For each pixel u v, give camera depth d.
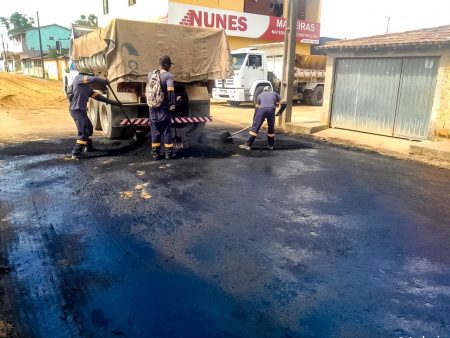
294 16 11.20
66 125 11.72
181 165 7.23
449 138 9.28
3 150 8.16
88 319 2.88
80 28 13.45
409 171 7.35
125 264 3.64
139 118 8.38
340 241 4.22
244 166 7.32
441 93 9.27
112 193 5.58
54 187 5.80
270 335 2.74
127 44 7.71
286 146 9.43
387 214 5.06
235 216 4.84
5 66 72.56
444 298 3.22
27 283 3.31
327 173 7.03
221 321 2.88
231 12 22.09
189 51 8.45
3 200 5.23
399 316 2.98
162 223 4.57
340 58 11.53
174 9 20.12
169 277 3.44
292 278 3.47
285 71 11.73
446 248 4.12
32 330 2.75
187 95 8.88
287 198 5.57
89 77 7.28
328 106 12.00
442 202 5.60
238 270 3.57
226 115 15.48
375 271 3.62
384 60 10.45
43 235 4.21
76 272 3.50
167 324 2.84
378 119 10.82
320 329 2.81
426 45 9.29
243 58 17.25
